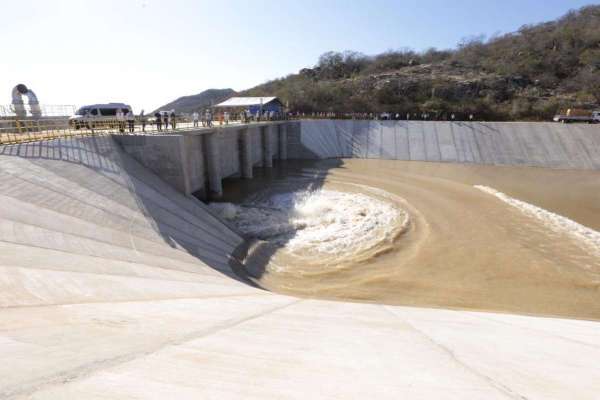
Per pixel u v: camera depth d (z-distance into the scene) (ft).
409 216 91.76
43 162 58.34
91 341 14.38
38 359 11.87
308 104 266.16
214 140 106.22
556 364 14.40
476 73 280.10
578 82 242.17
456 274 62.59
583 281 59.98
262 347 14.96
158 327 17.49
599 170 144.66
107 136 80.43
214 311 23.49
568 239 77.25
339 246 74.64
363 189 118.21
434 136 179.52
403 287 57.93
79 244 41.16
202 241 65.77
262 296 36.52
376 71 344.08
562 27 315.37
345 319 23.45
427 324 22.84
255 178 138.92
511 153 161.38
